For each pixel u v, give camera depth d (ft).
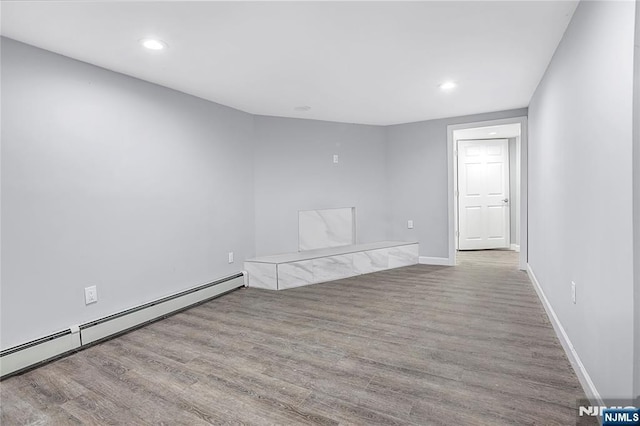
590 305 5.92
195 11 6.63
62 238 8.32
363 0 6.37
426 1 6.44
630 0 4.27
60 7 6.36
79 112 8.68
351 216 17.15
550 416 5.49
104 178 9.22
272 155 15.01
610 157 4.98
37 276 7.86
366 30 7.54
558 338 8.38
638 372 4.00
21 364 7.32
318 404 5.95
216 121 12.80
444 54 8.91
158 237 10.66
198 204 12.05
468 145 21.29
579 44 6.52
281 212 15.23
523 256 15.56
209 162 12.48
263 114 14.67
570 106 7.20
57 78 8.25
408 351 7.88
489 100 13.41
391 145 17.80
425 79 10.77
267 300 12.09
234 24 7.16
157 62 8.98
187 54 8.56
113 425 5.52
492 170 21.39
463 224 21.45
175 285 11.20
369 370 7.07
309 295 12.61
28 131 7.72
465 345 8.13
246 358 7.71
